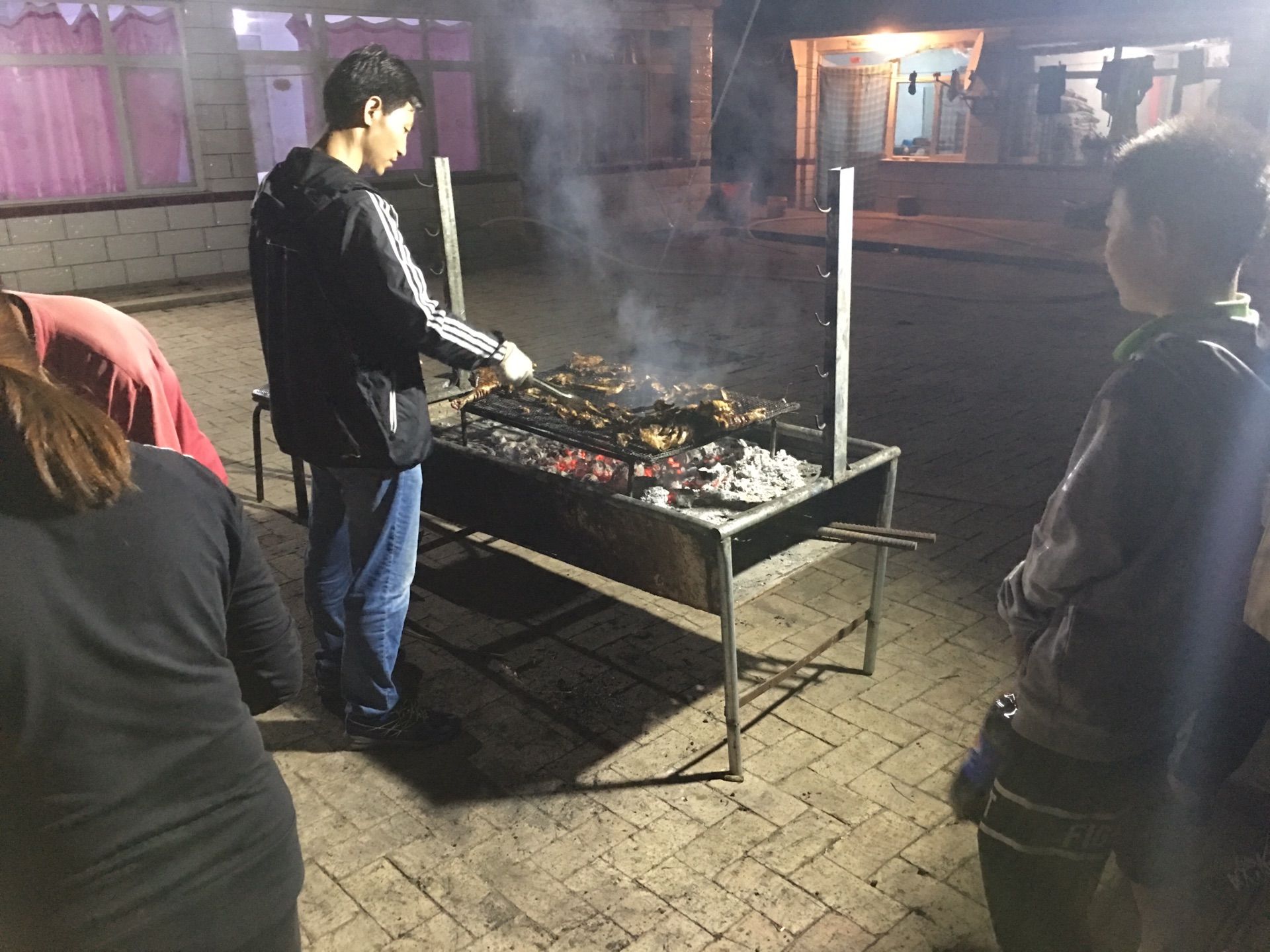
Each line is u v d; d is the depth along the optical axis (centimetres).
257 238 244
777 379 674
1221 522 142
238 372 708
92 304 198
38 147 902
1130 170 146
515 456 314
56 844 105
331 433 240
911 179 1474
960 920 222
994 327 838
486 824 253
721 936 218
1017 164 1363
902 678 317
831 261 255
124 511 105
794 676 318
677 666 325
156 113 956
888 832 249
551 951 215
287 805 126
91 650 103
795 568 278
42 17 878
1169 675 150
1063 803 158
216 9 956
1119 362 157
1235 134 141
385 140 246
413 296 228
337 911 226
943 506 458
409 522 259
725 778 269
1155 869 187
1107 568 145
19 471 99
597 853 243
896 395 639
